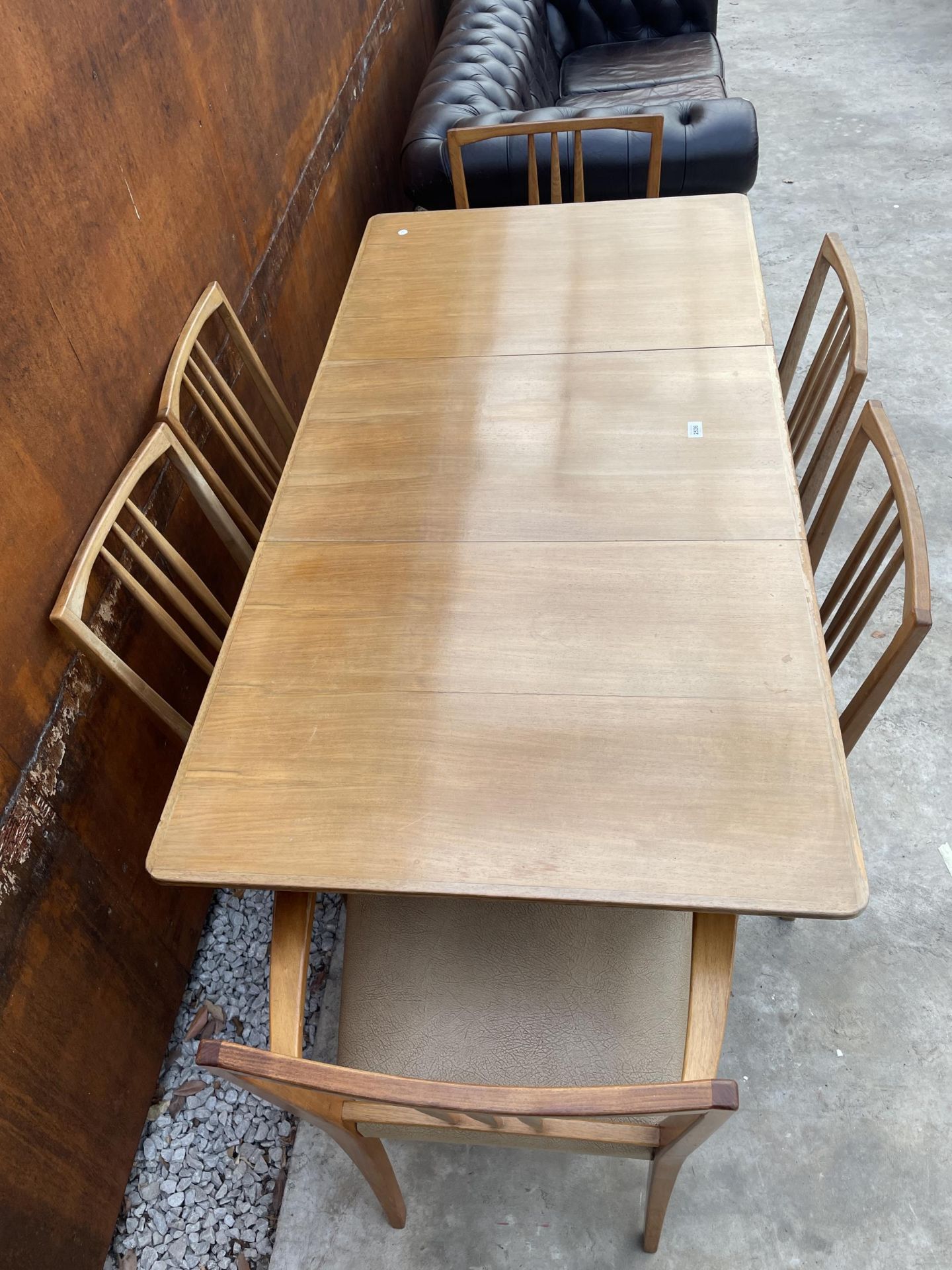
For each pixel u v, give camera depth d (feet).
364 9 9.78
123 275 4.94
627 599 4.01
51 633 4.25
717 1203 4.67
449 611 4.07
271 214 7.18
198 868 3.40
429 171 8.11
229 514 5.95
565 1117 2.34
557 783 3.46
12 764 3.99
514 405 4.99
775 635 3.82
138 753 5.12
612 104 11.04
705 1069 3.22
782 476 4.43
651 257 5.84
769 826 3.28
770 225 11.09
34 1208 4.04
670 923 4.02
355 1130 3.63
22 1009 4.03
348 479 4.74
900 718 6.48
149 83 5.21
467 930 4.06
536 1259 4.60
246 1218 4.86
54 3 4.31
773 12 15.71
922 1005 5.22
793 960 5.45
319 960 5.68
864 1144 4.78
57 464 4.32
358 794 3.52
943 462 8.09
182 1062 5.40
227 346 6.35
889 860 5.81
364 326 5.68
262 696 3.89
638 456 4.61
